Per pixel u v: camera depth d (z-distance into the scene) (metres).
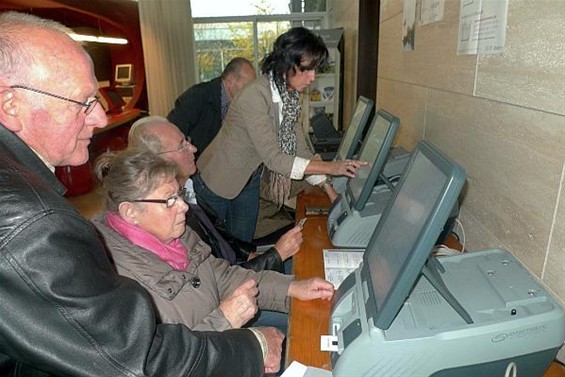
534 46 0.96
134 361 0.65
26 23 0.69
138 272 1.05
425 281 0.88
